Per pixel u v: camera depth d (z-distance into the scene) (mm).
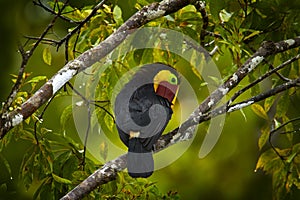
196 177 17406
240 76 10219
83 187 9711
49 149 10773
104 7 11281
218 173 17609
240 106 10109
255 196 17844
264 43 10484
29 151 10844
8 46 14852
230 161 17609
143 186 10422
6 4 14883
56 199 10727
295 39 10672
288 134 12016
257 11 11422
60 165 10750
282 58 11672
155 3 9742
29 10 15320
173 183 17297
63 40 9820
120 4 11266
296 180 11766
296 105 12945
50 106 14617
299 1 11344
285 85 10305
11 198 11062
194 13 11258
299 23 11375
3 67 14867
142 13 9633
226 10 11453
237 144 17484
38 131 11656
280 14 11398
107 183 10469
